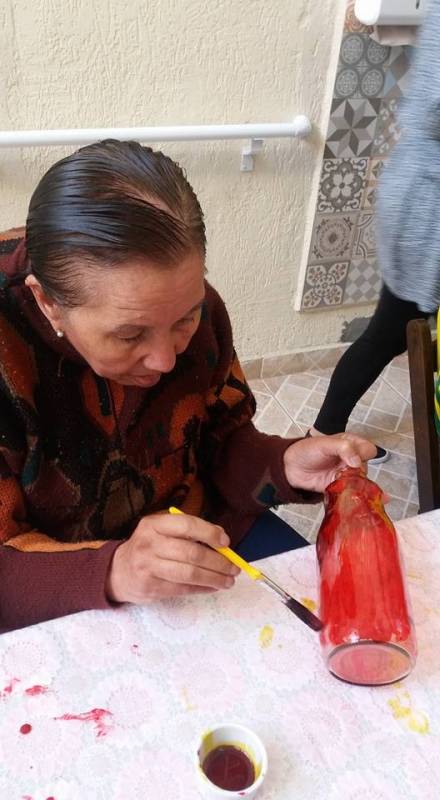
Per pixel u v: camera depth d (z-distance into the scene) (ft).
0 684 1.92
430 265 2.40
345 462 2.62
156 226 1.89
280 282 7.16
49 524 2.79
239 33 5.57
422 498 3.45
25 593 2.23
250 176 6.32
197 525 2.08
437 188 2.28
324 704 1.90
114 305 1.98
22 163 5.53
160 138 5.64
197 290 2.08
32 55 5.07
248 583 2.27
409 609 1.98
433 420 3.28
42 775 1.72
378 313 5.74
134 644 2.05
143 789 1.69
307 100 6.14
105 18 5.10
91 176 1.94
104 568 2.17
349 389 6.07
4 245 2.55
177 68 5.54
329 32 5.85
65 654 2.01
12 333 2.42
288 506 5.96
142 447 2.87
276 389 7.64
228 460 3.14
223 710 1.88
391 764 1.77
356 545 2.03
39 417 2.55
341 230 6.98
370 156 6.63
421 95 2.24
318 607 2.11
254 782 1.67
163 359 2.17
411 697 1.93
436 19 2.18
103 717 1.85
